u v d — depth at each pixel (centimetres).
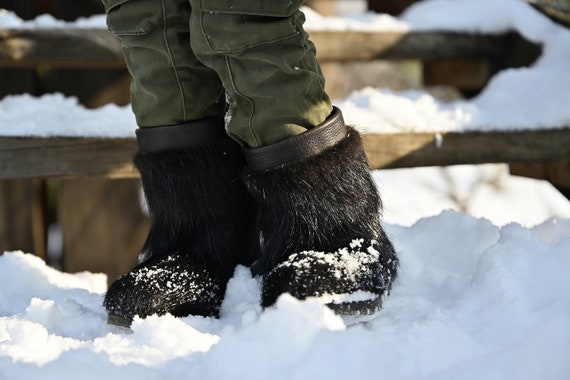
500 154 388
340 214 250
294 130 243
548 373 191
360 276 235
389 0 562
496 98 416
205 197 268
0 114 373
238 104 246
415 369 207
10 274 305
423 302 253
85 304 282
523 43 465
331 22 472
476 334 232
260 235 262
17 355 214
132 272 256
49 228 614
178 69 257
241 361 201
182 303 253
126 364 205
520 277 256
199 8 234
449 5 489
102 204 509
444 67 509
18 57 431
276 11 232
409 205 639
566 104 396
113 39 437
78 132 361
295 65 239
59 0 537
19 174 359
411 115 389
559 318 203
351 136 257
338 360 191
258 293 261
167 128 263
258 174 248
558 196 660
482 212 627
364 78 880
